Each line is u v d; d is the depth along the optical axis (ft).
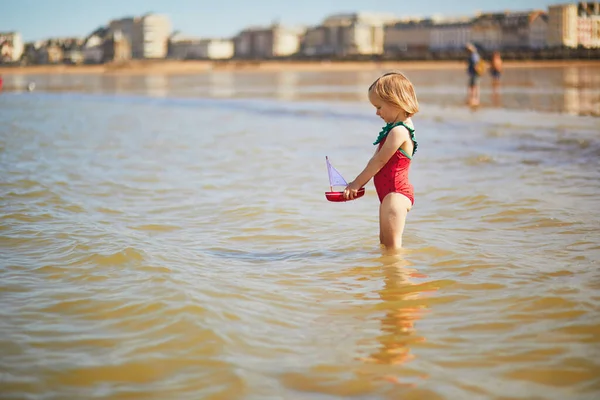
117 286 12.72
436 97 96.43
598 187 23.99
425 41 495.41
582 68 259.19
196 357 9.66
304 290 12.99
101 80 234.99
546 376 9.11
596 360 9.57
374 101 15.88
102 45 552.00
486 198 22.25
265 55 631.56
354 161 32.45
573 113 62.64
